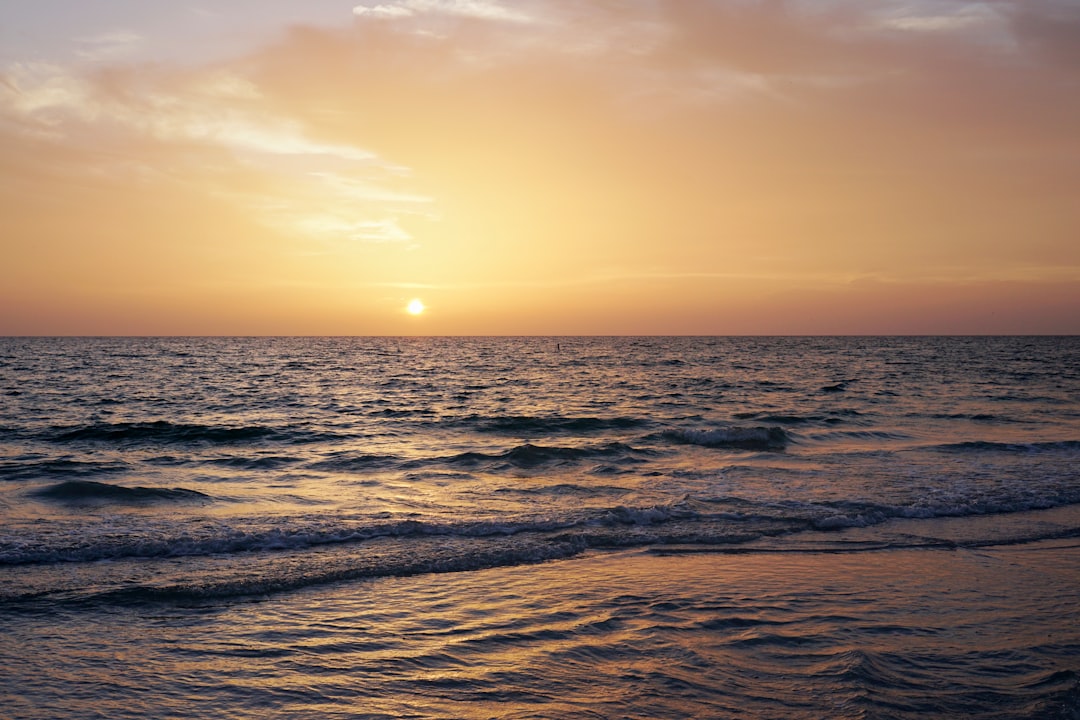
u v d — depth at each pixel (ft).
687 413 106.93
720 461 62.75
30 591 26.76
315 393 150.61
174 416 106.22
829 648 22.22
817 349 476.54
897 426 89.15
